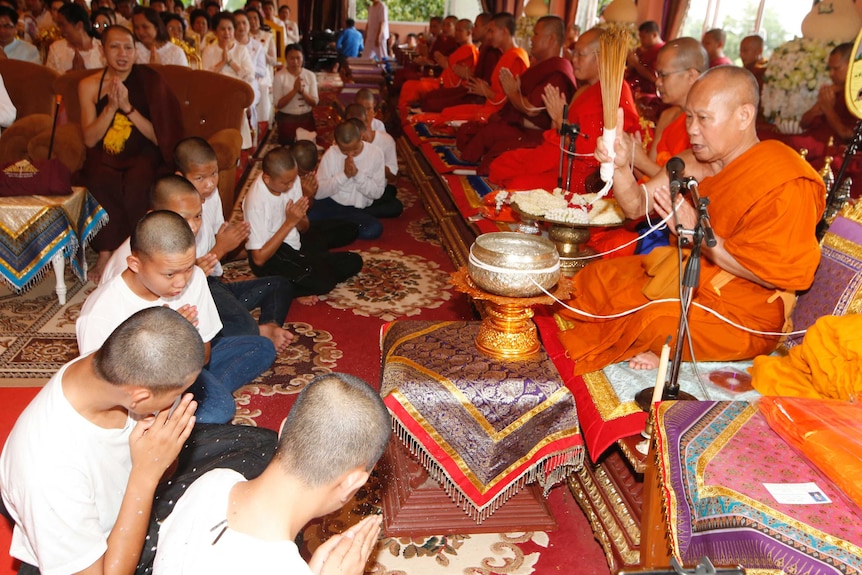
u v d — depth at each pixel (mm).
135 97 4527
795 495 1638
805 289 2578
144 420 1635
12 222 3643
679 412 1969
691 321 2547
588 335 2756
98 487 1646
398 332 2627
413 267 4797
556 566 2328
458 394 2291
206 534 1304
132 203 4441
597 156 2695
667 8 9172
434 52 10398
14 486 1554
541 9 9469
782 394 2361
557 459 2357
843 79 4582
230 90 5324
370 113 5695
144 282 2201
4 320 3740
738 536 1587
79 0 8508
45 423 1548
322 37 13781
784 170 2404
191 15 8203
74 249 3918
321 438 1318
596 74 4527
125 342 1490
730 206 2500
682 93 3658
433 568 2279
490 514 2414
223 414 2730
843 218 2689
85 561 1575
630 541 2178
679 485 1776
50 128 4762
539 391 2312
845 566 1458
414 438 2273
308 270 4148
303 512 1342
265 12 12750
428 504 2434
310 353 3576
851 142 2887
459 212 5020
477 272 2330
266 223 3979
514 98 5824
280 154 3879
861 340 2146
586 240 3469
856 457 1675
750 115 2541
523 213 3432
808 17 4875
